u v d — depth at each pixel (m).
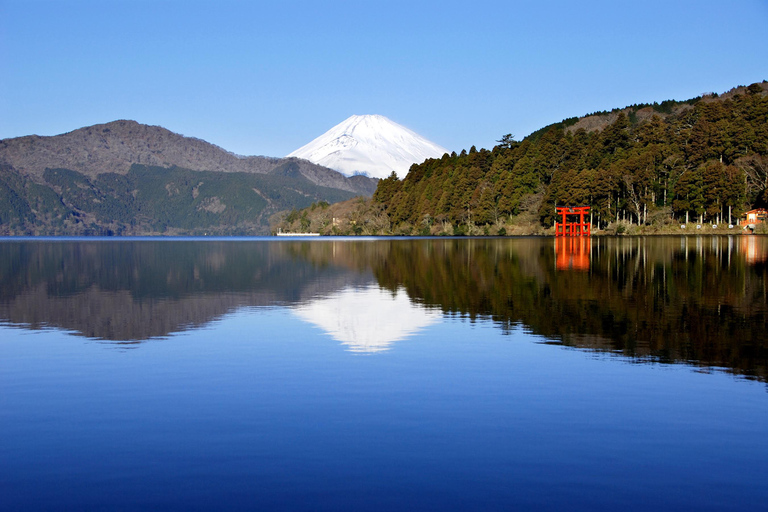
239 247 108.00
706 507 9.07
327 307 28.38
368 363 17.08
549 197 160.25
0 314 26.62
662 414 12.66
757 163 144.38
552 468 10.24
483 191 174.75
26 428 12.09
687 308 26.55
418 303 29.44
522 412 12.83
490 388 14.54
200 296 33.16
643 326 22.34
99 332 22.14
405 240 141.38
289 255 76.44
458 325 23.00
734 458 10.59
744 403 13.34
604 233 149.75
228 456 10.75
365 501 9.24
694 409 12.96
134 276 45.88
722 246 82.81
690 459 10.55
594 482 9.78
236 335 21.41
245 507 9.09
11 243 146.00
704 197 138.62
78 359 17.78
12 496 9.44
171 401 13.72
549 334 21.05
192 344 19.88
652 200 150.88
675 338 20.16
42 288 37.38
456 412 12.84
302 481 9.84
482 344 19.52
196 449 11.04
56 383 15.21
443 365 16.77
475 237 157.12
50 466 10.41
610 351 18.38
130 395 14.19
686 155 158.62
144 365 17.00
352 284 39.12
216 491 9.55
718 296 30.31
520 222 171.25
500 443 11.23
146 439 11.51
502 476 9.98
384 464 10.41
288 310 27.50
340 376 15.72
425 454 10.78
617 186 152.38
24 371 16.39
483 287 35.69
